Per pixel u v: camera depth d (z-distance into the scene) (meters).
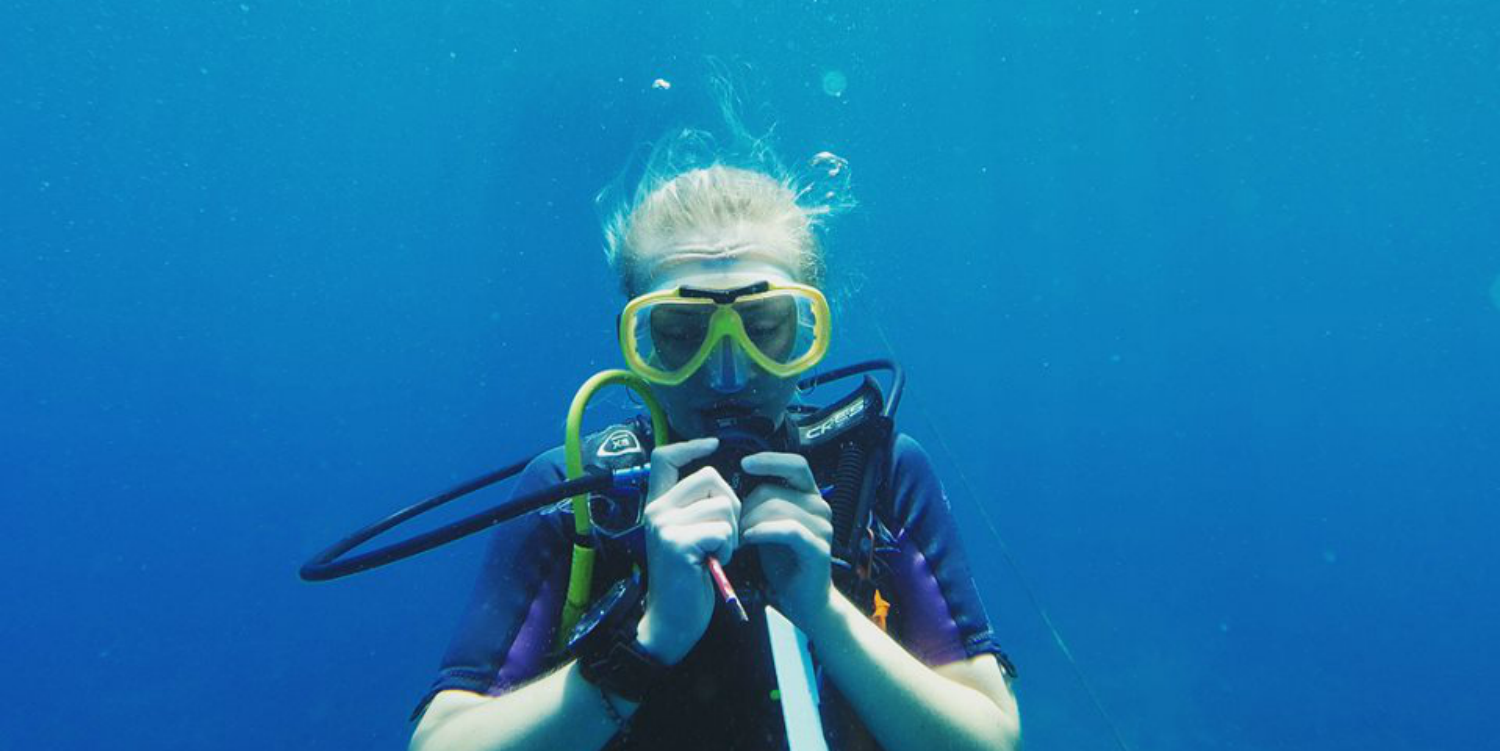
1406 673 15.10
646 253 1.83
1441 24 32.97
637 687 1.34
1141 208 41.22
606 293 26.05
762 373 1.69
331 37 28.73
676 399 1.73
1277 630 17.00
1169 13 31.61
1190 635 15.31
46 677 21.36
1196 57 35.19
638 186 2.24
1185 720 11.41
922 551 1.85
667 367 1.75
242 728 14.63
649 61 25.19
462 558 16.47
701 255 1.72
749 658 1.62
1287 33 34.78
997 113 37.34
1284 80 37.31
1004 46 33.28
